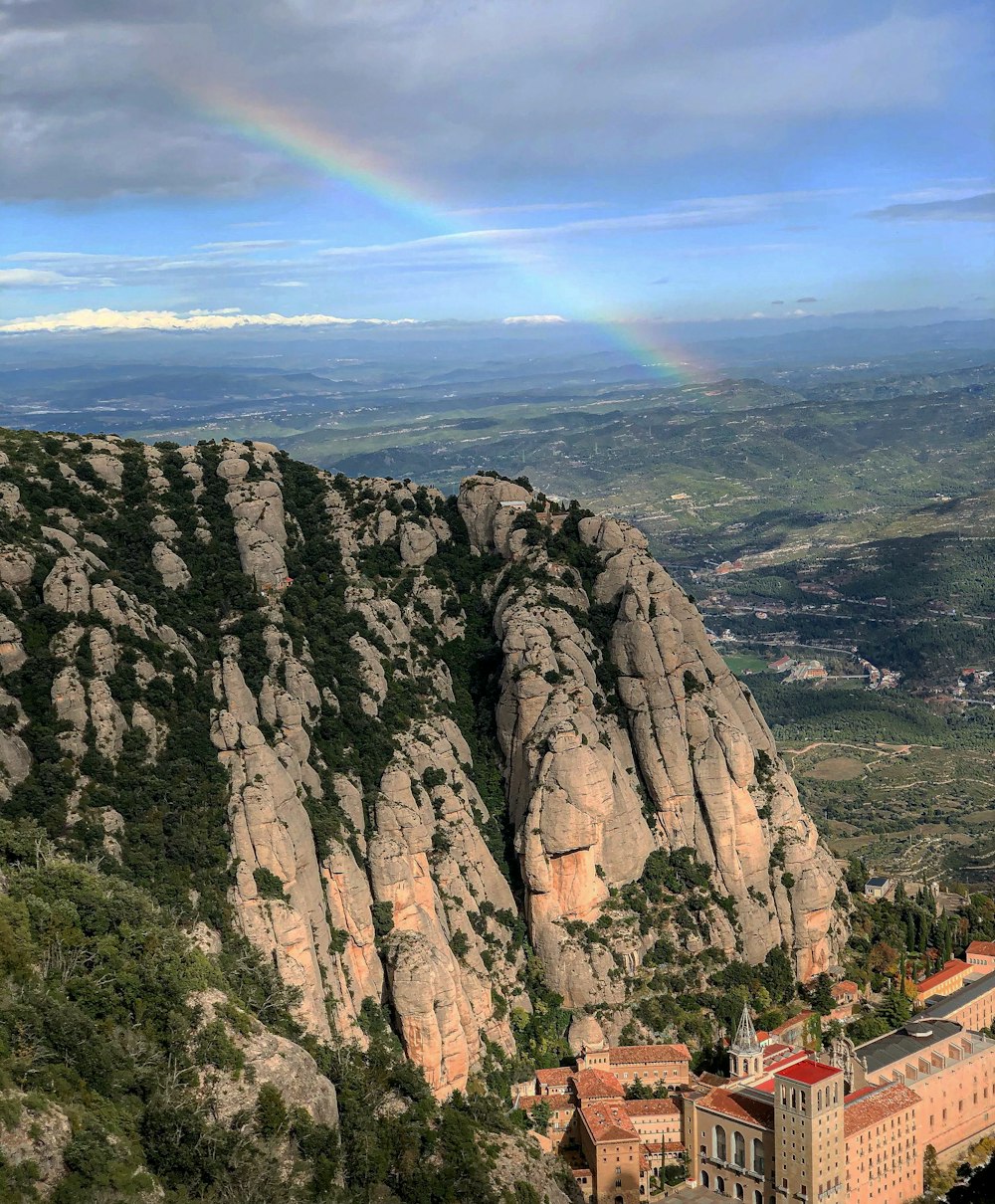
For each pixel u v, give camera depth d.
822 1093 188.00
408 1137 179.88
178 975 177.62
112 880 189.12
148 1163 156.50
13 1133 145.38
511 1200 176.88
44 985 167.38
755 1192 194.75
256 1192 159.50
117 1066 163.75
